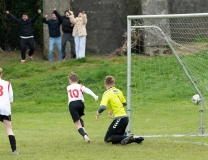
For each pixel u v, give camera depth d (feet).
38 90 181.27
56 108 160.97
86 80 185.26
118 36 221.87
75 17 221.66
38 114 150.82
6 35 232.94
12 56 222.48
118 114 92.79
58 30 203.82
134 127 121.60
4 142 99.14
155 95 163.94
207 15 99.19
